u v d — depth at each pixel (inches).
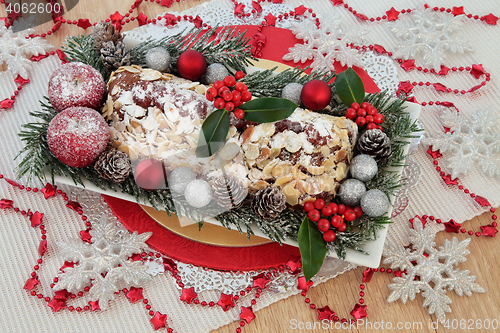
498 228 40.7
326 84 37.6
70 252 39.5
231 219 37.1
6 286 39.8
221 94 36.3
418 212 40.8
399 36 44.2
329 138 36.7
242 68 39.8
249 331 39.3
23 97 42.8
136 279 39.3
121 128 37.0
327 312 39.2
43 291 39.7
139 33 44.0
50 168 37.5
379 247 36.8
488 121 41.8
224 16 44.8
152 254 40.0
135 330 39.2
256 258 38.8
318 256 36.4
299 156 36.6
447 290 39.6
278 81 39.0
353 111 37.6
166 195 37.4
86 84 36.7
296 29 43.2
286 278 39.7
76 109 36.1
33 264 40.1
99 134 36.1
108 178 36.7
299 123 36.8
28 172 41.1
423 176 41.5
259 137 36.7
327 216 37.0
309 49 42.8
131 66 38.0
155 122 36.7
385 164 38.0
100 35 37.8
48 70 43.4
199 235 38.9
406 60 43.6
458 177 41.4
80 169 37.5
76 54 39.3
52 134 35.8
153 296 39.6
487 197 41.1
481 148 41.6
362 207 36.8
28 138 37.2
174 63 39.1
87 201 40.8
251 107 36.4
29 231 40.5
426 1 45.0
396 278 39.5
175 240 39.0
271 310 39.6
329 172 36.8
